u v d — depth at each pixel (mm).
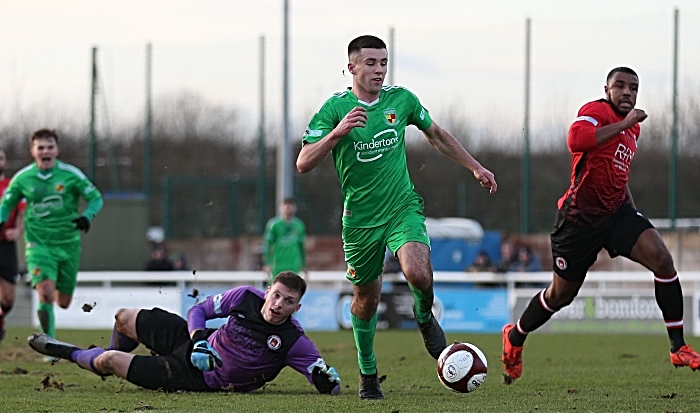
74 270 33375
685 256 68250
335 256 76312
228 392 22625
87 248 70000
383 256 20641
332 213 76875
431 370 29844
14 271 37562
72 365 31047
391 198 20109
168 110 85625
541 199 73625
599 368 30656
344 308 55438
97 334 50219
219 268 80562
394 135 20188
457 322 54844
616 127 20906
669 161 65312
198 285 57562
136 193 77750
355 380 26891
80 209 69875
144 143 75562
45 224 32469
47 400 21172
